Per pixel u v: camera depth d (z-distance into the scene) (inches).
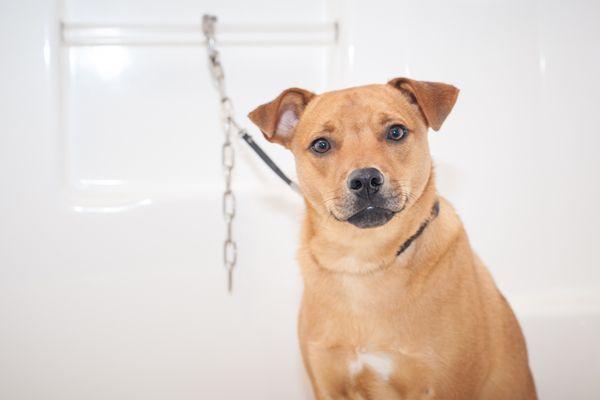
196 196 89.9
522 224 89.3
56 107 91.3
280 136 72.2
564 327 82.7
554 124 90.7
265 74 97.6
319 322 68.7
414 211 65.6
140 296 88.2
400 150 64.1
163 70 96.3
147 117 96.0
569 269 88.6
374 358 65.8
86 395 87.1
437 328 63.6
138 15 98.0
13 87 89.6
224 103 95.7
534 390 79.7
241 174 94.5
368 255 66.2
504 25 92.0
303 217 76.1
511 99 91.2
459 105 90.7
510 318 76.3
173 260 88.8
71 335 87.5
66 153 93.6
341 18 93.8
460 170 89.8
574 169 90.0
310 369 70.7
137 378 87.5
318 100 70.3
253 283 89.0
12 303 87.4
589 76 91.1
